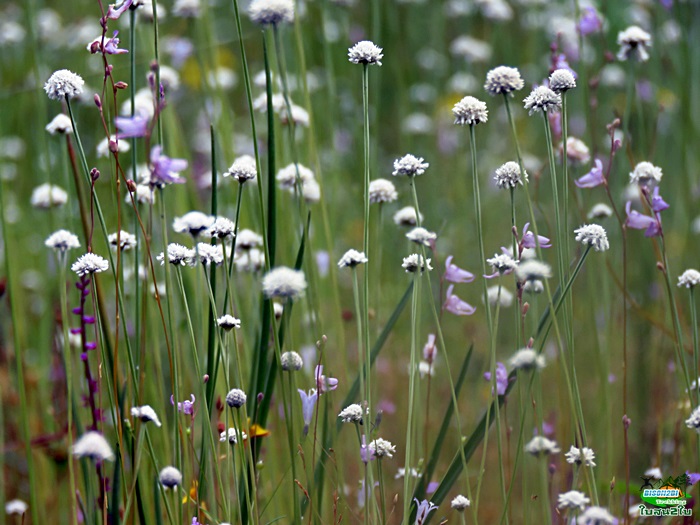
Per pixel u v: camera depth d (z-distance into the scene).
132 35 1.00
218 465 0.98
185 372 1.07
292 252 1.11
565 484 1.04
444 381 1.20
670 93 1.41
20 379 1.03
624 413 1.01
